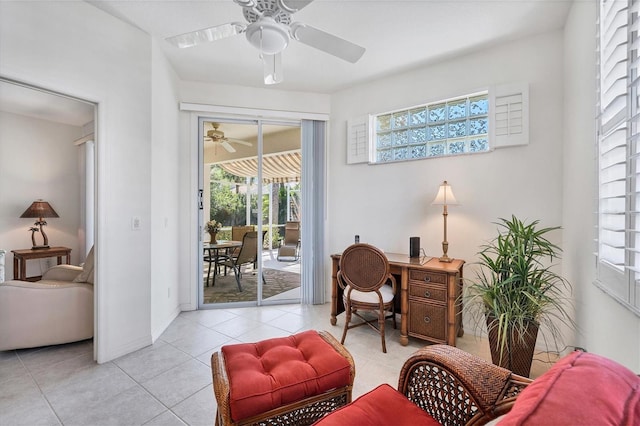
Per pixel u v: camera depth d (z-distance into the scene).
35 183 3.91
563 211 2.33
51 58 1.94
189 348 2.46
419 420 1.05
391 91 3.28
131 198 2.40
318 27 2.39
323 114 3.71
